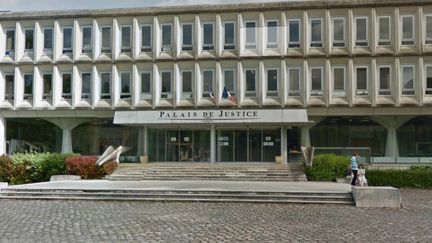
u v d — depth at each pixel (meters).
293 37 35.44
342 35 35.00
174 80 36.09
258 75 35.41
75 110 37.12
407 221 13.91
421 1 34.03
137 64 36.56
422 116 35.09
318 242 10.59
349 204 17.98
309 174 27.61
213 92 35.75
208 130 35.75
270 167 29.81
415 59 34.22
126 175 28.27
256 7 35.44
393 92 34.31
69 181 26.02
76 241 10.62
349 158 27.89
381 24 34.72
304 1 35.00
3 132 38.03
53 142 39.12
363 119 35.91
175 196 19.16
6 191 20.09
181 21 36.34
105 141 38.00
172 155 36.00
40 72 37.69
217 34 35.72
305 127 35.59
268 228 12.47
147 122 35.06
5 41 38.16
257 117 34.09
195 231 11.94
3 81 38.06
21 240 10.77
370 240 10.85
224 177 27.97
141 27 36.84
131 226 12.71
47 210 16.12
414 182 26.05
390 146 35.19
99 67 36.97
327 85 34.75
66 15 37.22
